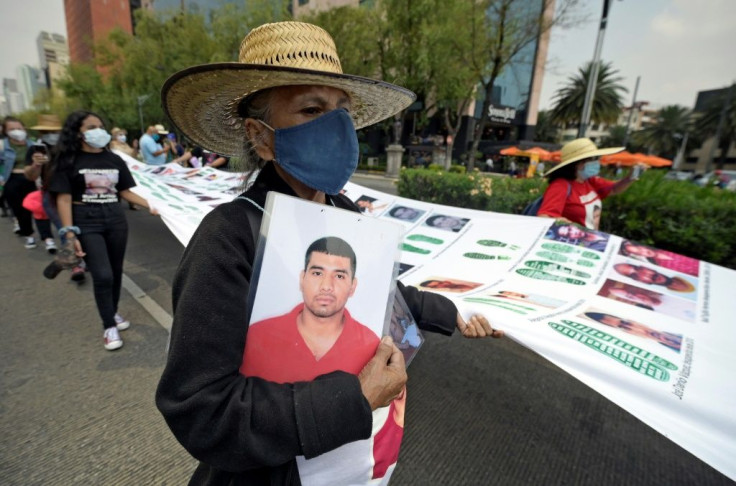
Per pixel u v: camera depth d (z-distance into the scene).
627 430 2.21
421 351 3.01
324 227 0.73
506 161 31.78
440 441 2.07
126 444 1.93
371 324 0.77
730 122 40.03
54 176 2.48
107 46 32.56
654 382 0.92
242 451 0.58
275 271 0.68
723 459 0.78
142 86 29.28
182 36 26.09
